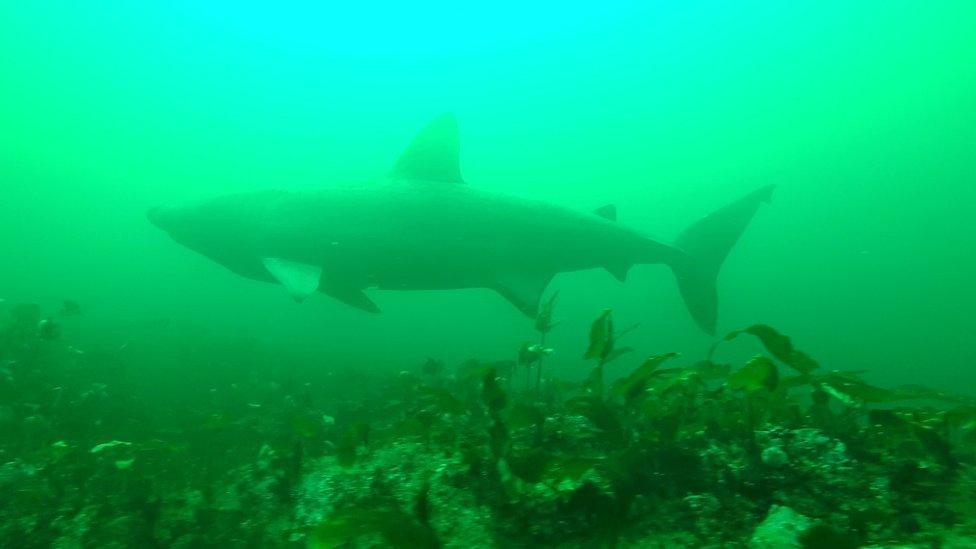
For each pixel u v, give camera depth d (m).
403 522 1.77
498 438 2.86
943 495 2.23
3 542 3.09
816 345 34.97
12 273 38.16
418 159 7.87
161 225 9.24
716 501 2.37
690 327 35.00
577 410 3.23
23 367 6.73
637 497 2.47
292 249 7.91
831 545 1.60
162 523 3.24
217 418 4.71
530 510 2.47
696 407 3.42
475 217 7.65
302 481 3.51
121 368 7.85
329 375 8.98
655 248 8.65
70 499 3.60
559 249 7.99
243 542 2.88
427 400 5.20
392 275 8.00
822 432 2.88
